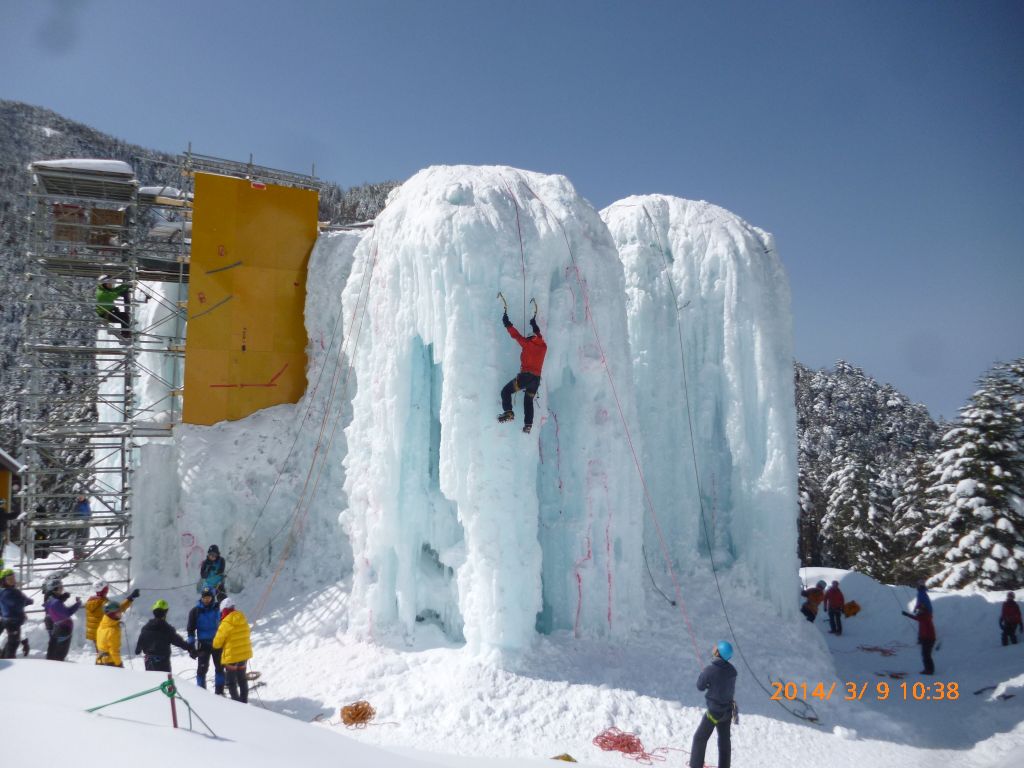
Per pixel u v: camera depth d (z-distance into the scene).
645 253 14.40
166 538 13.80
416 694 9.48
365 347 12.26
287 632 11.91
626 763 8.30
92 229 15.34
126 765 4.61
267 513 13.88
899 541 36.94
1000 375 26.38
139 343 15.64
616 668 10.25
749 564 13.12
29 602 10.09
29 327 14.23
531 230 11.12
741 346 13.69
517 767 7.21
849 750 9.19
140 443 16.86
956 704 11.30
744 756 8.77
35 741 4.86
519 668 9.77
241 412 14.82
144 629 8.81
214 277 14.81
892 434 73.62
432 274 10.70
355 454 12.05
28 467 13.84
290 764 5.25
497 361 10.53
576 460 11.25
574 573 10.97
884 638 16.27
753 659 11.27
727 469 13.86
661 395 13.98
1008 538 23.69
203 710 6.65
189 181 16.02
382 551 11.30
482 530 10.11
